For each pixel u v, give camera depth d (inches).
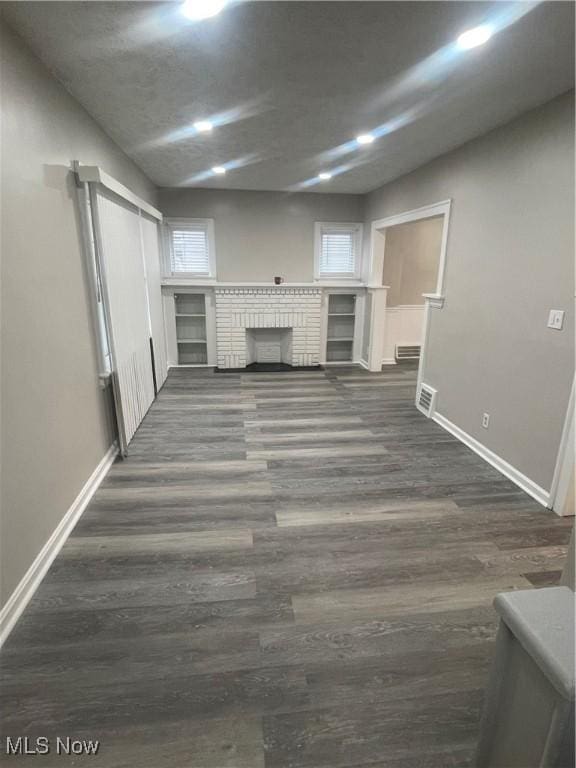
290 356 246.8
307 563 82.1
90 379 105.8
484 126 117.2
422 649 64.2
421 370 169.9
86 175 96.8
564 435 95.8
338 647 64.2
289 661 61.8
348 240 242.8
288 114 109.4
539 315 103.3
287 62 81.7
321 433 146.0
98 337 111.0
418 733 52.7
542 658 30.5
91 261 106.1
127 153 147.7
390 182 196.9
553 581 78.5
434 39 73.5
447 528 93.5
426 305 163.2
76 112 99.8
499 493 108.1
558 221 96.6
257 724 53.4
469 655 63.4
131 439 137.5
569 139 92.8
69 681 58.1
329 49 77.2
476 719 54.5
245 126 120.2
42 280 79.8
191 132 125.1
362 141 133.5
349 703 56.1
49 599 72.2
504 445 118.3
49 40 73.5
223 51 78.2
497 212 118.7
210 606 71.5
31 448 74.4
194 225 225.3
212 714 54.4
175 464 121.6
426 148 140.3
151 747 50.5
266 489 108.7
